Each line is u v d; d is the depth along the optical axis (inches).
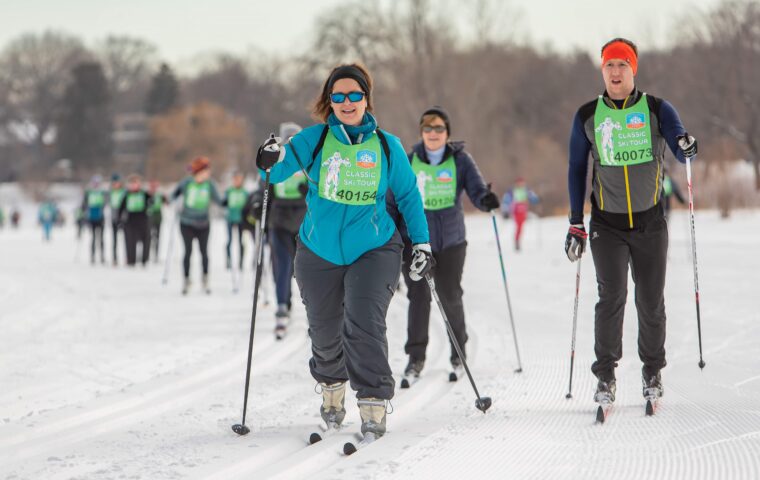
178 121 7017.7
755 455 328.5
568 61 5044.3
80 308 890.7
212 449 364.8
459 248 511.8
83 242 2699.3
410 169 381.4
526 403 439.2
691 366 506.9
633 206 405.4
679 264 1192.2
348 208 367.2
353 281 368.8
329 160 366.6
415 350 511.2
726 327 639.1
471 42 4215.1
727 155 3154.5
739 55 3924.7
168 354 609.9
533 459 337.1
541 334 666.2
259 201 722.2
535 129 4638.3
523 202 1686.8
